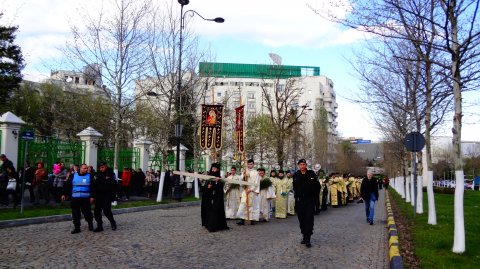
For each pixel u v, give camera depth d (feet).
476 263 27.66
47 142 73.56
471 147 291.99
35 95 143.74
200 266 26.89
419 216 58.90
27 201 65.31
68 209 56.08
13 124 65.51
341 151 309.01
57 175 62.90
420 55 42.22
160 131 88.12
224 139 111.14
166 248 32.91
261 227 47.67
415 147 52.95
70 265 26.48
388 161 212.84
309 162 196.65
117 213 60.18
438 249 32.73
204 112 57.47
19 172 61.67
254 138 146.41
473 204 90.53
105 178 41.86
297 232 43.60
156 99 92.73
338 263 28.71
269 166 145.28
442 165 258.37
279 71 160.45
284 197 58.95
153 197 88.89
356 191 115.85
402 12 39.91
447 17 31.12
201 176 44.19
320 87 344.69
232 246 34.45
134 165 97.30
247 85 301.43
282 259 29.55
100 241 35.63
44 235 38.47
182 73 83.35
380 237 41.78
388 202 93.50
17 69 112.68
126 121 84.23
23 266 26.08
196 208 72.33
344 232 44.75
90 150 79.05
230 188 53.72
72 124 103.35
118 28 70.49
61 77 116.37
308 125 243.40
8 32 109.70
